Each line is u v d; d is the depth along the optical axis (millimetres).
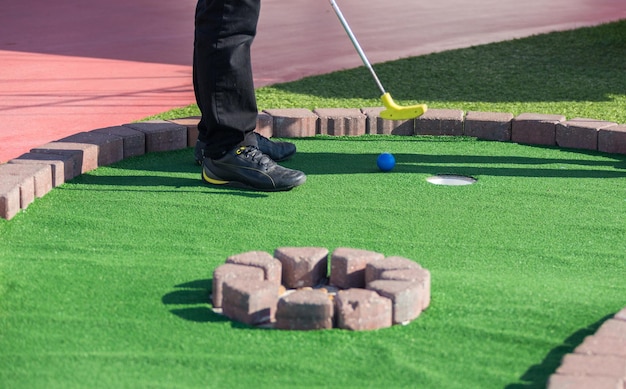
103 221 5461
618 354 3615
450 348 3838
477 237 5305
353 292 4059
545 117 7484
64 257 4824
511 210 5789
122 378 3531
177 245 5082
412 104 8406
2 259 4750
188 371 3602
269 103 8453
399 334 3955
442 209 5797
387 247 5129
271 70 10414
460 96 8711
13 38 12469
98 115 8367
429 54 10719
